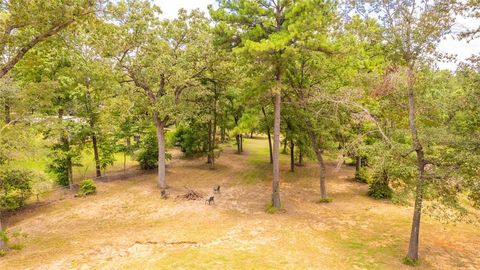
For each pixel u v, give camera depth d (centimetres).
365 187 2475
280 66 1741
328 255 1287
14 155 1499
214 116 3112
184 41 2223
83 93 2267
